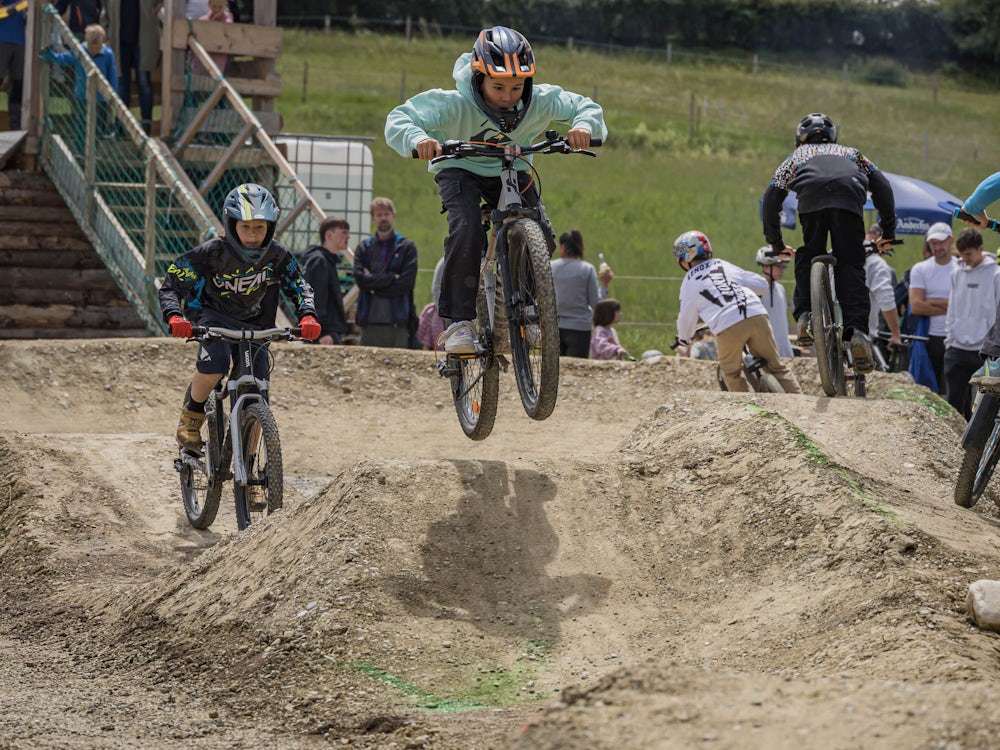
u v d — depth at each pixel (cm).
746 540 986
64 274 2444
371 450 1670
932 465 1277
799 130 1552
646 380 1912
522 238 1008
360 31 10869
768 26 12156
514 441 1717
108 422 1733
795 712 603
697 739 582
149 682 903
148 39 2500
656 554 1009
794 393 1570
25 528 1306
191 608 1010
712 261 1609
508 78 1024
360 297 2038
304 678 848
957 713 581
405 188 5622
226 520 1391
